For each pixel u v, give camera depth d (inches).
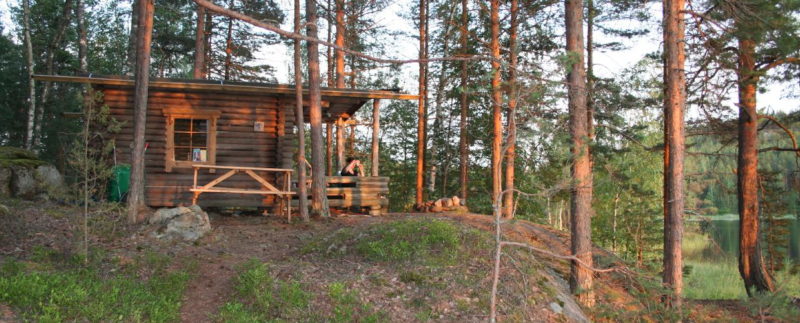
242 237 433.1
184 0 880.9
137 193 430.3
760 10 416.5
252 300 307.3
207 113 541.0
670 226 421.1
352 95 560.1
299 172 507.8
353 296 314.3
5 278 267.7
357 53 180.2
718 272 856.3
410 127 1266.0
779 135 588.7
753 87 520.1
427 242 393.1
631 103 549.3
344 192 569.3
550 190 293.6
